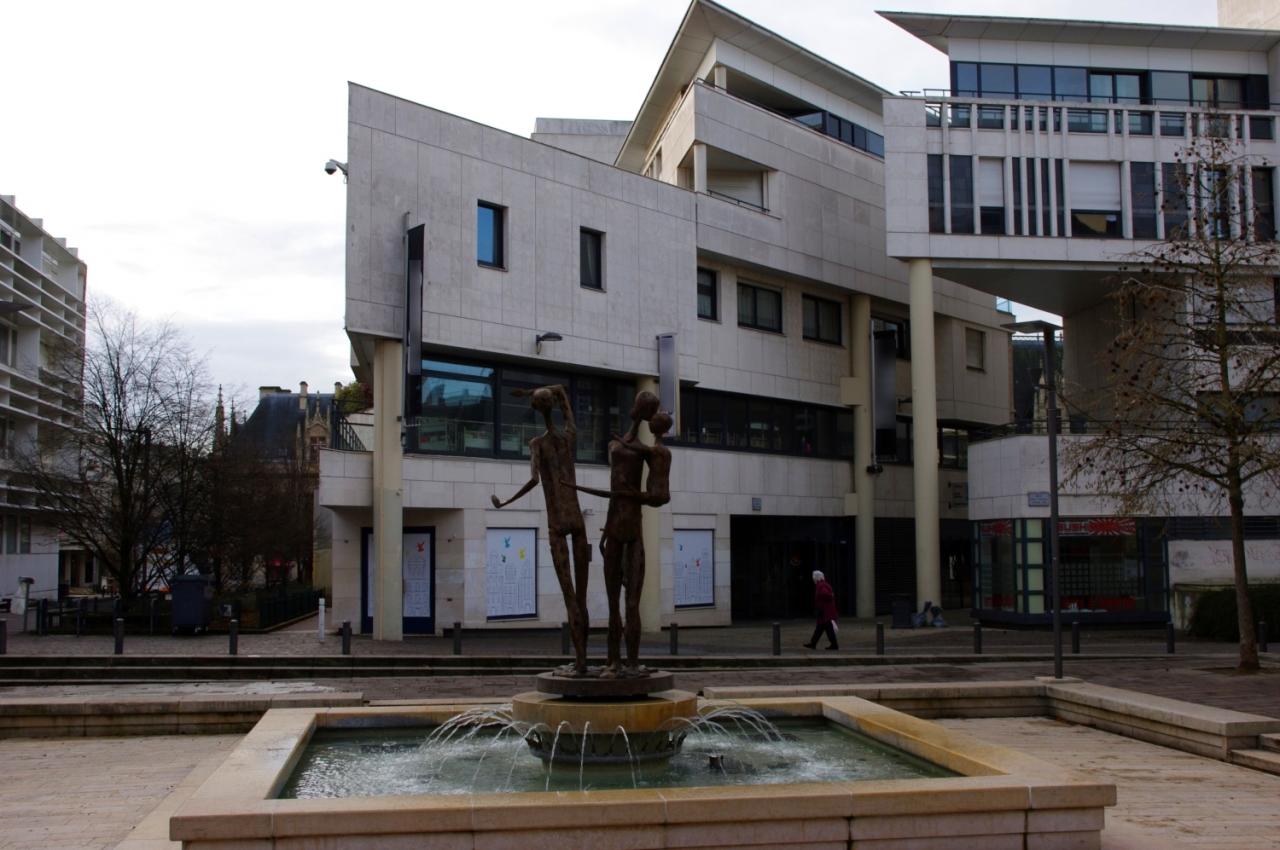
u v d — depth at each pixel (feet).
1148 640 86.22
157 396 114.42
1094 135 107.04
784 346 113.19
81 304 237.66
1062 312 129.70
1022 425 99.09
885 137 106.52
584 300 91.30
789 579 114.62
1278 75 111.45
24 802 31.07
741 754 31.48
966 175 106.42
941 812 22.85
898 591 123.95
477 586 84.12
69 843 26.63
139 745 40.52
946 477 135.23
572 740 29.45
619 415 96.73
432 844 21.50
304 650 69.92
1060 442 97.30
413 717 34.91
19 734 41.91
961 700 46.57
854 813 22.52
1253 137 108.17
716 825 22.13
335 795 26.43
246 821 21.21
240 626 91.04
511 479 87.04
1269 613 84.53
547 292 88.63
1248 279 63.26
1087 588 97.45
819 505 116.06
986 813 23.04
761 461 109.60
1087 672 61.67
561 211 90.33
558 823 21.70
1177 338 64.39
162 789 32.76
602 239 93.86
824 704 37.04
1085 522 97.45
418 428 82.02
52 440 119.34
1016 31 108.88
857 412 119.85
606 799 22.15
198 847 21.13
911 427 129.49
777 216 110.73
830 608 74.23
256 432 225.15
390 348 79.92
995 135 106.73
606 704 29.71
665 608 97.71
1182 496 95.81
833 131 125.59
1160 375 64.64
